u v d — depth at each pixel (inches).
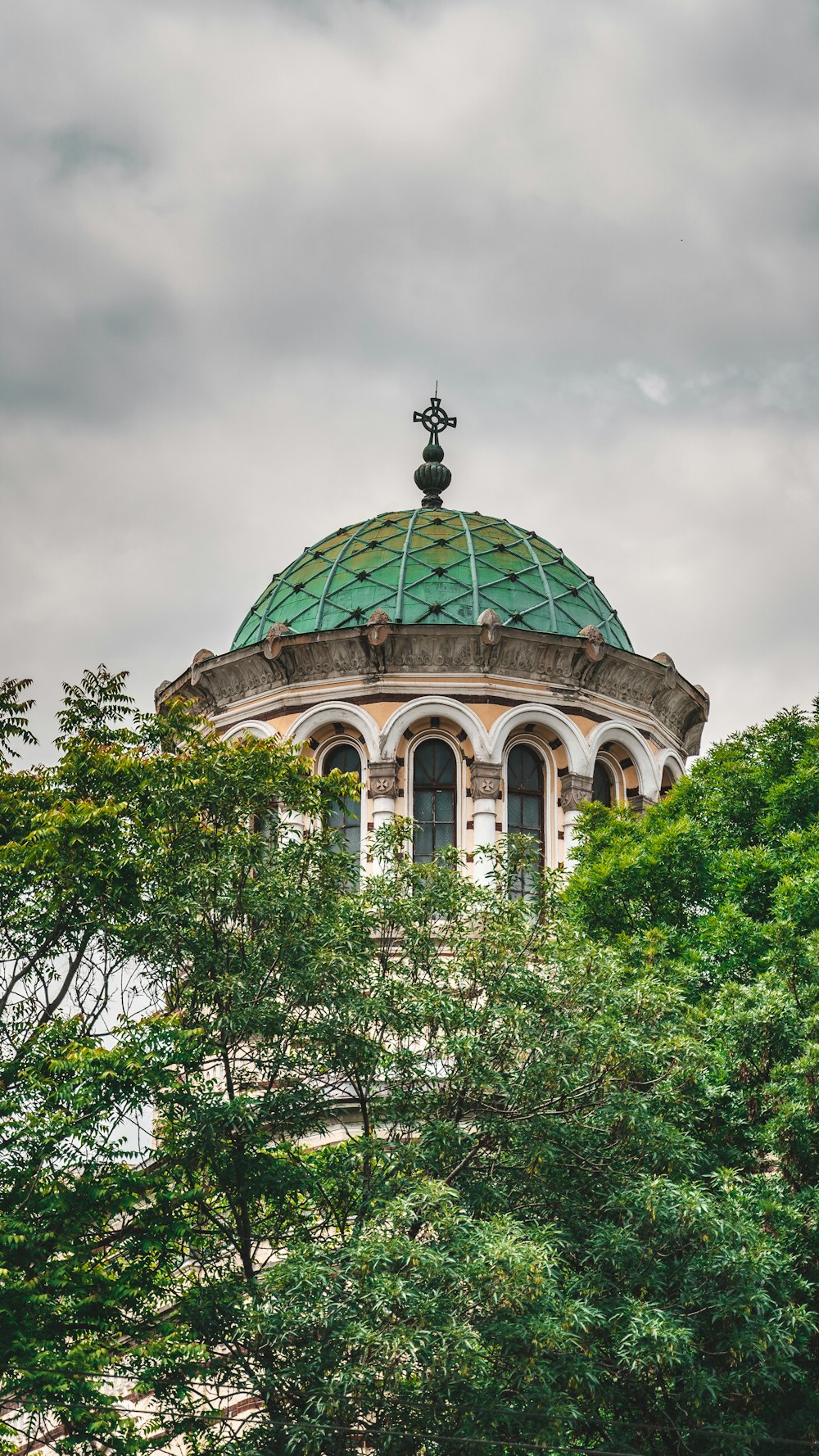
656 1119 1074.1
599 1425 1039.0
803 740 1477.6
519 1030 1085.1
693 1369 1010.7
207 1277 1125.7
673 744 1910.7
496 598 1855.3
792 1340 1031.6
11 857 1154.7
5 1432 1044.5
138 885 1160.2
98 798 1244.5
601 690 1818.4
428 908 1171.3
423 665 1759.4
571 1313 967.6
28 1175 1042.1
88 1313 1055.6
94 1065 1047.6
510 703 1765.5
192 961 1162.0
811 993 1186.0
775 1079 1145.4
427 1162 1080.2
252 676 1815.9
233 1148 1111.0
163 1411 1087.0
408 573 1870.1
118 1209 1068.5
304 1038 1136.8
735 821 1461.6
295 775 1299.2
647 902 1392.7
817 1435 1083.3
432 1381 940.6
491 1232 979.9
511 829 1764.3
